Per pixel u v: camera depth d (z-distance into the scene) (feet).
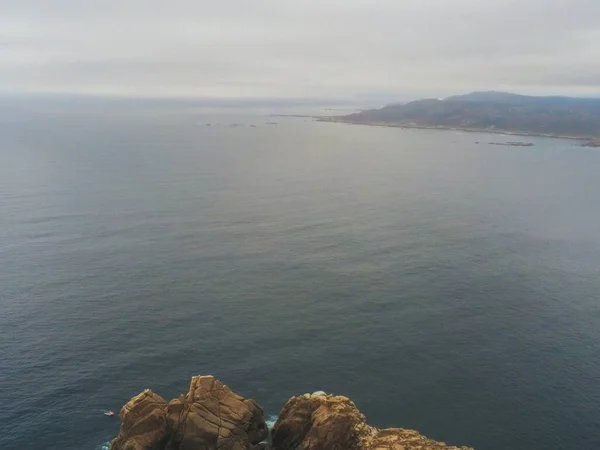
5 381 182.60
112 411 169.78
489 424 169.37
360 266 299.58
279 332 221.46
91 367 192.65
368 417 170.60
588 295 266.77
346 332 222.89
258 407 146.92
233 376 190.19
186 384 184.65
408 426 167.53
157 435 131.85
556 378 193.88
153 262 296.71
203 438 133.69
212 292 258.98
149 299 249.14
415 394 183.11
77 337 212.64
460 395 183.21
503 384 189.67
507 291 269.64
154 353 202.90
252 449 139.64
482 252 330.95
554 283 281.74
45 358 197.16
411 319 236.02
